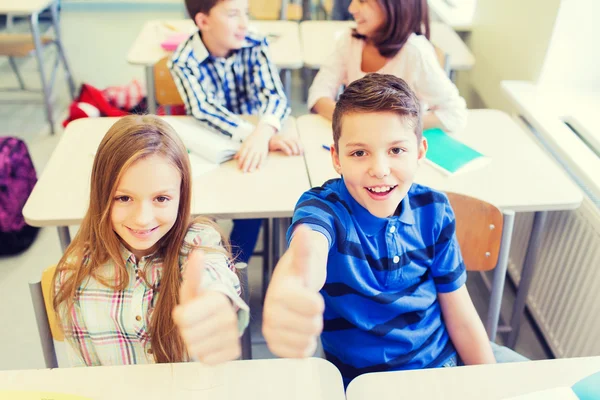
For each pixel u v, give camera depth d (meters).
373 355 1.16
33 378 0.94
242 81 2.08
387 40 1.86
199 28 1.96
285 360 0.97
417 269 1.17
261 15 3.52
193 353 0.67
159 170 1.02
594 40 2.09
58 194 1.55
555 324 1.87
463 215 1.42
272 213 1.51
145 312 1.09
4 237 2.30
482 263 1.45
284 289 0.65
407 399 0.93
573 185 1.63
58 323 1.11
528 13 2.25
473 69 2.92
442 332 1.23
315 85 2.09
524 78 2.29
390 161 1.03
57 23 3.39
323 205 1.09
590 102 2.07
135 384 0.92
